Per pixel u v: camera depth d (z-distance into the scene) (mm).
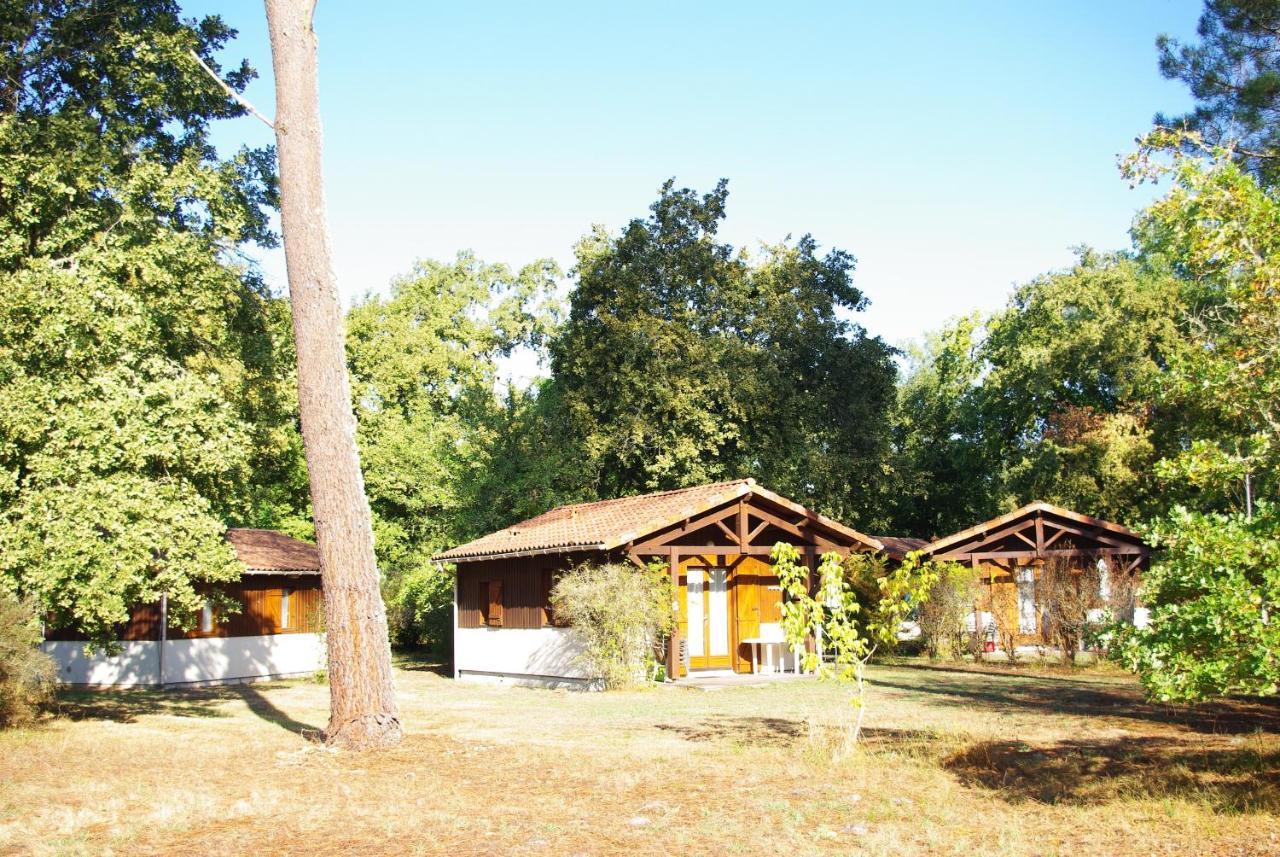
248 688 24016
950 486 44625
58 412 14883
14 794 9992
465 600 26344
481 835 7883
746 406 33344
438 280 43219
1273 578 7305
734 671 22750
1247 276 10664
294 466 33500
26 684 15625
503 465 33812
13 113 19641
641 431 32188
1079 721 13953
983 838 7555
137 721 16719
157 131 22062
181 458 15977
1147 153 11469
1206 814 8109
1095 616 22672
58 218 17562
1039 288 41156
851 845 7395
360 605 12484
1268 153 18812
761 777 10023
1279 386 10211
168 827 8383
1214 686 7605
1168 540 8234
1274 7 19250
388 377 38031
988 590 25188
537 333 44750
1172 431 34125
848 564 26516
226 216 20312
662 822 8141
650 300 34281
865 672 23062
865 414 35281
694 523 21172
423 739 12977
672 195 35500
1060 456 36438
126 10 20641
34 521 14219
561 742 12773
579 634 20828
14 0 19375
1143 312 35719
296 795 9664
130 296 16266
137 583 14688
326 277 12875
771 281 36125
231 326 22703
